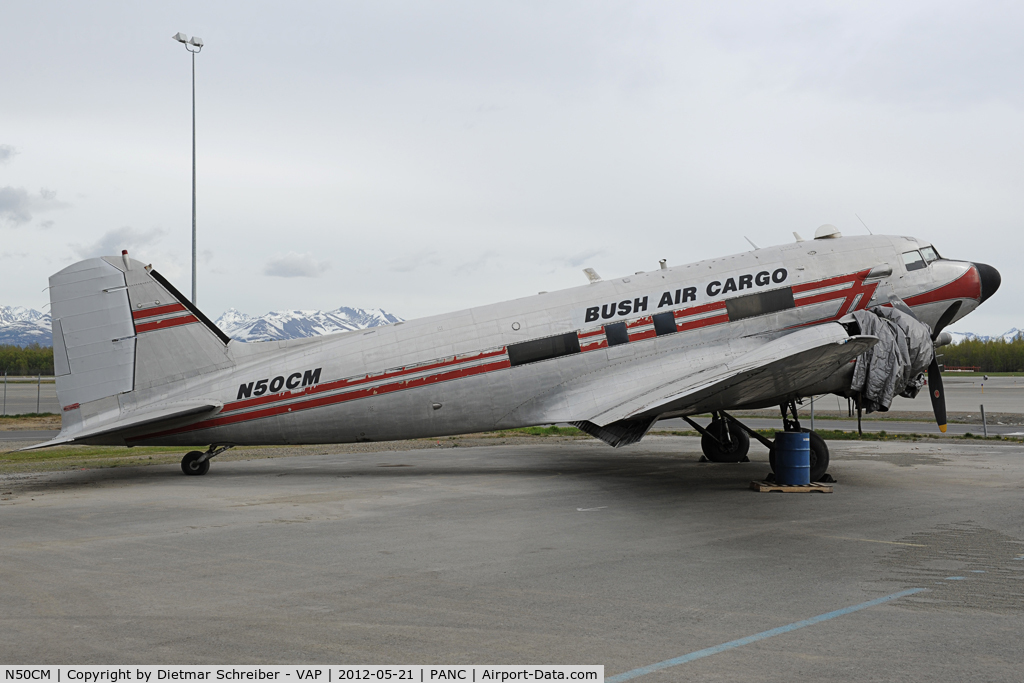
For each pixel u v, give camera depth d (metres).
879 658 4.92
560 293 15.58
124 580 7.07
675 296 15.13
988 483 13.44
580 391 14.84
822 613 5.93
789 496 12.16
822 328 12.74
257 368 15.23
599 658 4.96
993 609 6.01
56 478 15.40
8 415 34.84
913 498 11.85
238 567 7.60
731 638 5.34
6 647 5.22
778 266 15.20
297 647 5.22
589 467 16.67
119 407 15.09
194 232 31.47
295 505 11.62
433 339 15.14
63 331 15.08
